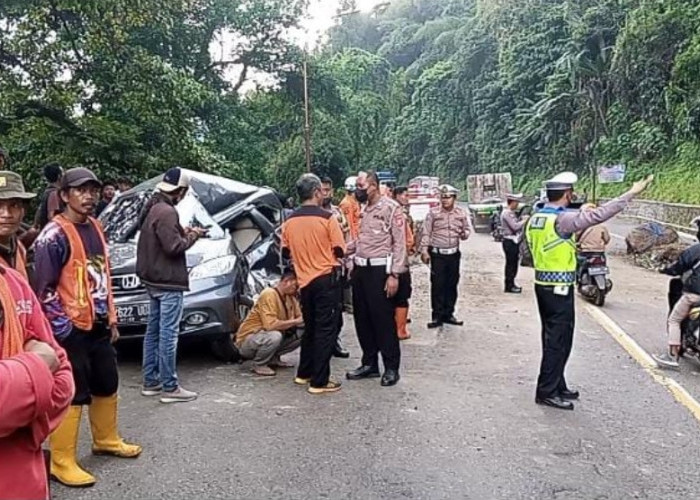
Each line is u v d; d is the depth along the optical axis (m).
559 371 5.79
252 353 6.75
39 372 1.96
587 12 40.97
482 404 5.81
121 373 6.80
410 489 4.14
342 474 4.35
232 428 5.20
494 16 57.44
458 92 61.75
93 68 15.45
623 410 5.68
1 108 13.20
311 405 5.78
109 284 4.57
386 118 64.19
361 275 6.48
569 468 4.47
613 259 18.08
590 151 40.81
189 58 26.53
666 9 32.50
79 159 13.98
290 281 6.84
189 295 6.75
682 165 31.38
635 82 35.72
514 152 49.59
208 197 9.20
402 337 8.44
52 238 4.20
